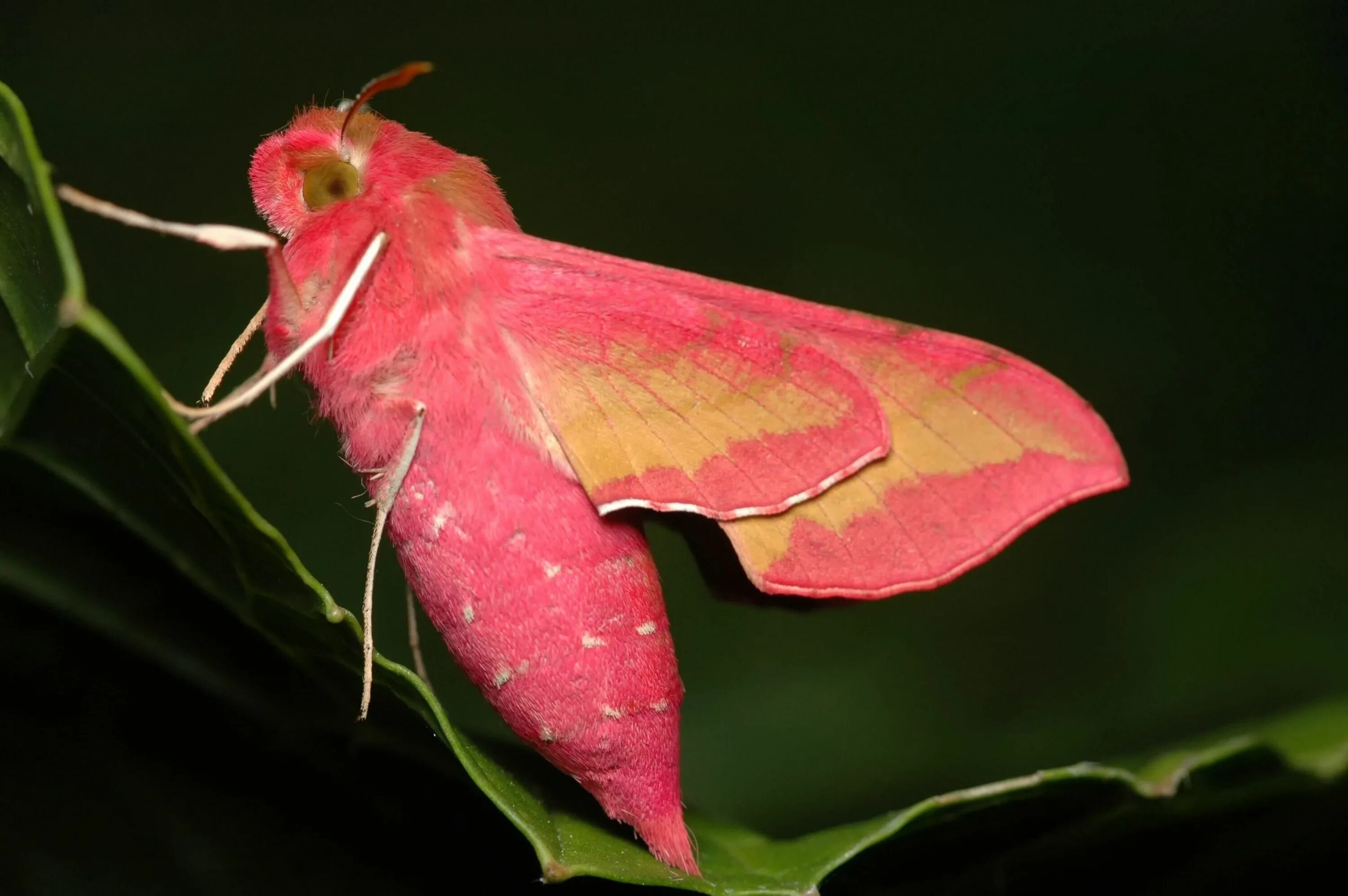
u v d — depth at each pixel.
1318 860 0.14
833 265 0.18
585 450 0.13
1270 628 0.17
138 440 0.12
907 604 0.17
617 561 0.13
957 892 0.13
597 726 0.13
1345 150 0.19
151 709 0.13
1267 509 0.17
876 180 0.18
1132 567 0.17
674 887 0.13
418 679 0.12
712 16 0.18
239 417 0.16
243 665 0.13
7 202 0.12
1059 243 0.18
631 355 0.13
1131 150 0.19
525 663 0.13
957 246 0.18
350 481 0.16
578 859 0.13
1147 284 0.18
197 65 0.17
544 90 0.17
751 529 0.13
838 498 0.13
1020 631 0.17
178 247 0.17
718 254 0.17
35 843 0.13
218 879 0.13
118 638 0.13
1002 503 0.13
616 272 0.13
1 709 0.13
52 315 0.12
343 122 0.14
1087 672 0.17
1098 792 0.13
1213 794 0.13
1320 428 0.18
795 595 0.13
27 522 0.13
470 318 0.13
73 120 0.17
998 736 0.16
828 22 0.18
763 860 0.13
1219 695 0.16
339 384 0.13
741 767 0.16
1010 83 0.19
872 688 0.16
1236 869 0.14
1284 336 0.18
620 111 0.18
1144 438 0.18
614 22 0.18
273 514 0.16
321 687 0.13
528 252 0.13
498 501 0.13
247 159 0.17
